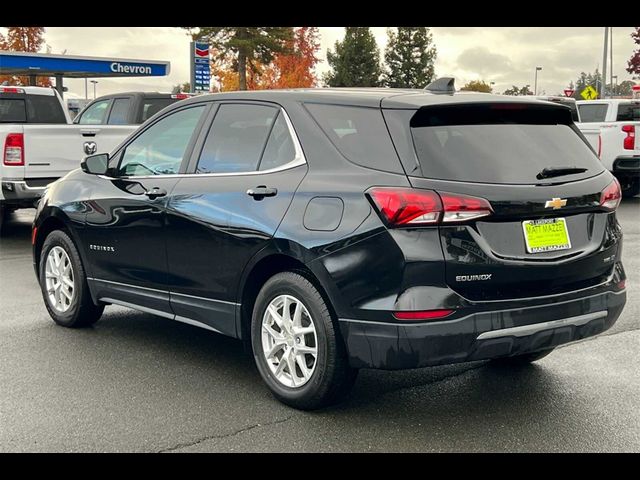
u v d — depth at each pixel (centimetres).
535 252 410
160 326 638
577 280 429
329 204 419
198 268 496
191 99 539
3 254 1002
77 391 477
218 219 475
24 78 4309
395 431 416
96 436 408
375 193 399
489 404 456
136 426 421
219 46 3981
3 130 1019
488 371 519
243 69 3991
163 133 550
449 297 388
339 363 420
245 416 436
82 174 620
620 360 541
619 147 1531
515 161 418
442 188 390
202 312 502
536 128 450
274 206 446
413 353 389
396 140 410
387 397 468
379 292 395
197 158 514
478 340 392
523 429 419
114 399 462
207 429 418
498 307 397
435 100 422
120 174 575
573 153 452
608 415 439
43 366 527
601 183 447
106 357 548
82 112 1433
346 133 435
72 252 612
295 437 408
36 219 649
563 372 516
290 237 429
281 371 453
